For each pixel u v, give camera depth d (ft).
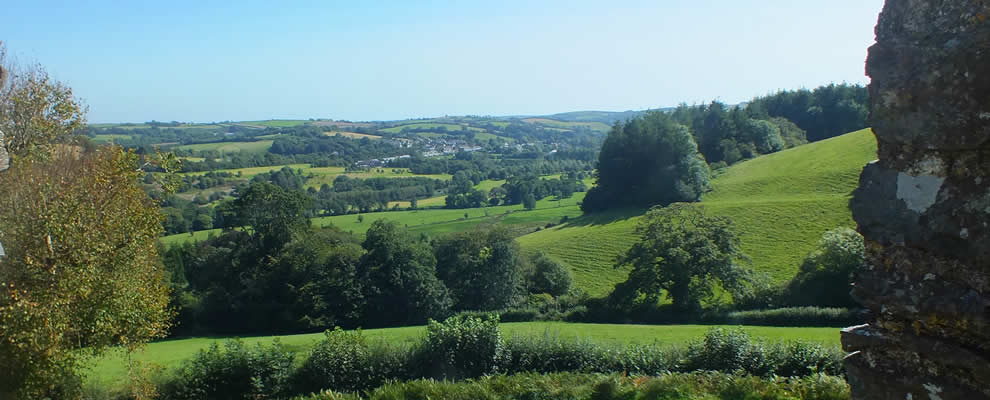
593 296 143.84
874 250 10.24
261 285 163.02
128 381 69.15
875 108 9.95
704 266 128.47
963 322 8.84
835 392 41.32
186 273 179.22
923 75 9.20
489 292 159.53
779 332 94.07
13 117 78.18
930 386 9.34
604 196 260.21
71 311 63.05
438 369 65.16
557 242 214.28
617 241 202.28
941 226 9.09
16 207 62.64
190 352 111.75
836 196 191.72
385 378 65.05
